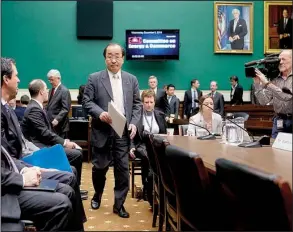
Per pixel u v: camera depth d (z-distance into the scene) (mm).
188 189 1570
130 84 3348
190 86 8961
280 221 976
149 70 8906
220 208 1436
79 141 6809
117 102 3283
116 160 3277
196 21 8953
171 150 1604
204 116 3578
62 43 8586
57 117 5359
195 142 2746
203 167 1397
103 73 3322
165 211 2422
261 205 1025
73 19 8609
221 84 9023
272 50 9039
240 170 1082
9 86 2199
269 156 1891
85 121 6727
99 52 8672
